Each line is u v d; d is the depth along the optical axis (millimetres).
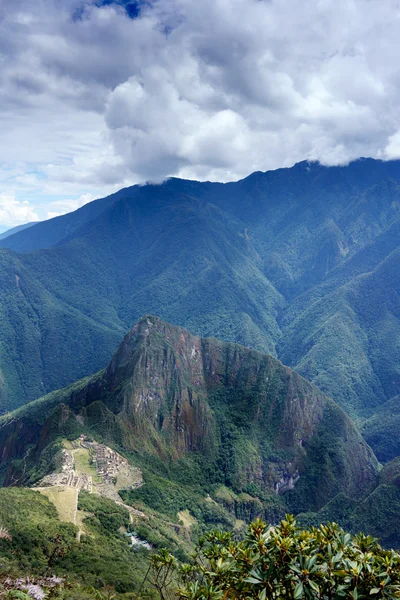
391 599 17969
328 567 18672
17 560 66125
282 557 19266
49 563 69250
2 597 45875
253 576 19141
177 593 21562
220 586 20297
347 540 20297
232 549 21344
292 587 18734
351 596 17984
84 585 63469
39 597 50094
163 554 31234
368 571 18438
